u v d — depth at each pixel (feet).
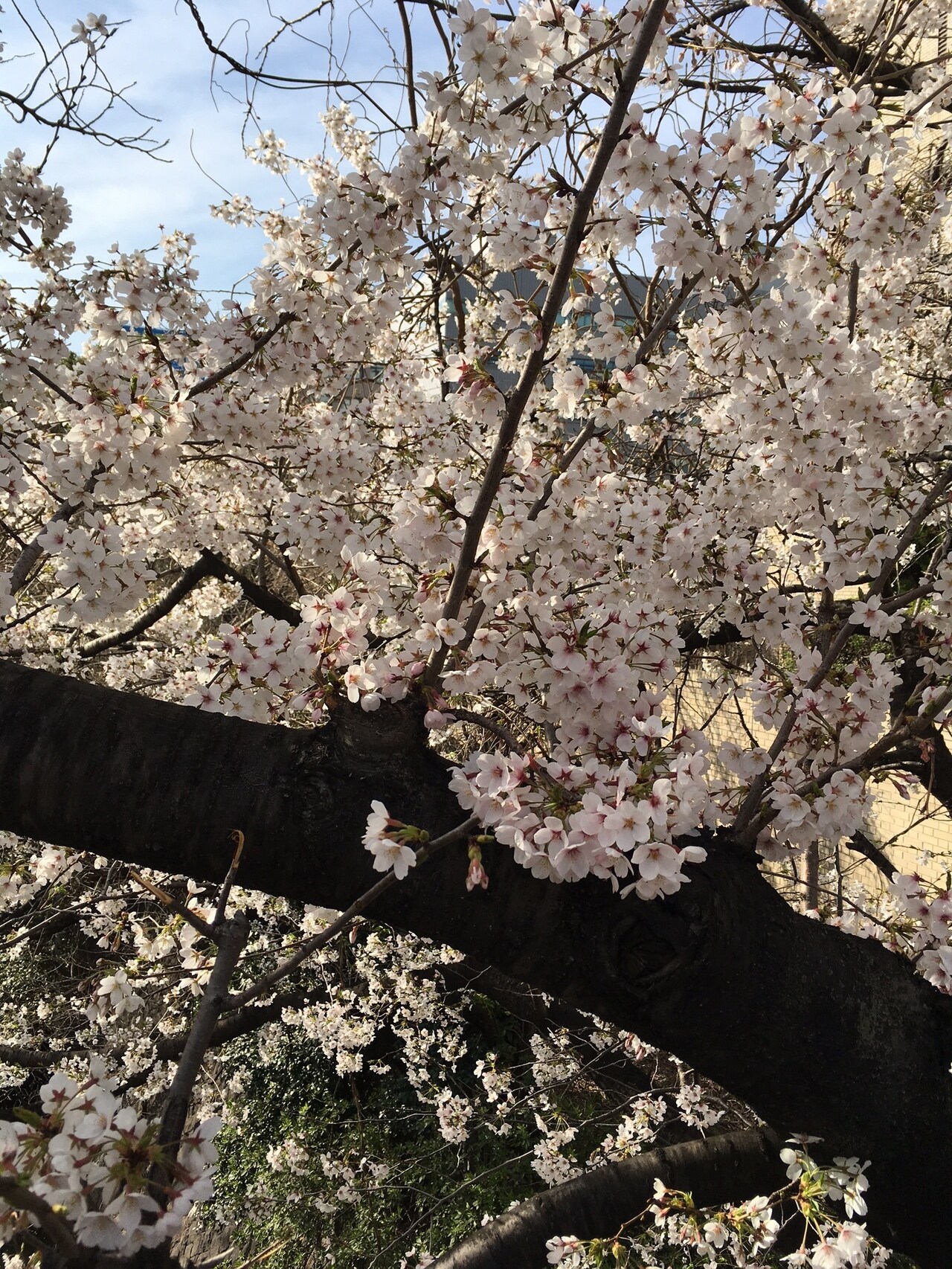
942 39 13.87
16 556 16.48
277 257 8.16
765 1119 6.10
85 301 9.61
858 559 8.17
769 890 6.01
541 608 6.17
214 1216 21.58
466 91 5.96
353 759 5.47
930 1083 5.69
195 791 5.32
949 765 10.02
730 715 22.77
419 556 6.11
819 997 5.63
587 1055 19.01
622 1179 7.89
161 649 19.25
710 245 5.98
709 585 9.29
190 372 10.10
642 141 5.59
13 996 20.11
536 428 11.85
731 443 11.46
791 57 12.74
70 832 5.37
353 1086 22.04
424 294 12.87
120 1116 3.76
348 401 14.20
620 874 4.64
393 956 18.88
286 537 11.11
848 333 8.25
